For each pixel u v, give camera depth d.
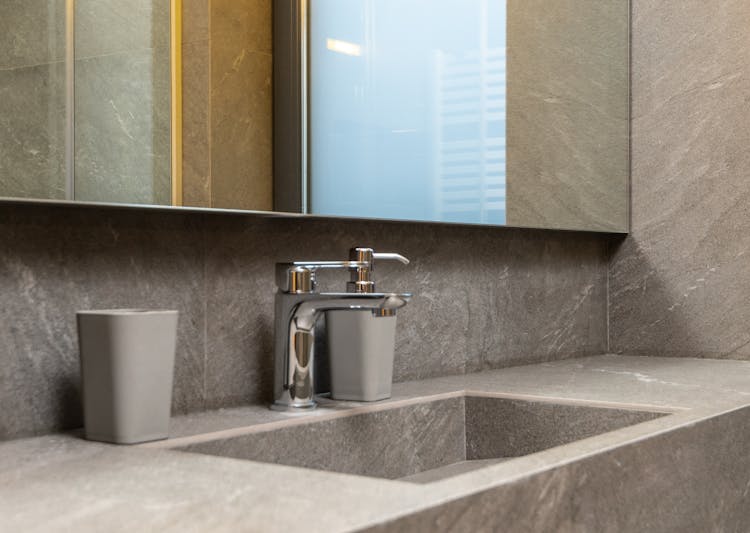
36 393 1.00
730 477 1.18
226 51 1.14
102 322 0.94
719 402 1.26
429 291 1.56
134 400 0.94
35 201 0.94
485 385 1.47
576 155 1.80
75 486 0.75
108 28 1.01
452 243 1.61
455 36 1.51
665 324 1.94
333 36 1.29
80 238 1.05
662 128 1.94
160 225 1.14
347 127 1.31
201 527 0.63
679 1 1.91
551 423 1.33
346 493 0.71
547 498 0.80
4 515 0.66
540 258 1.83
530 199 1.67
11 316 0.98
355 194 1.32
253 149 1.17
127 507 0.68
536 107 1.69
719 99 1.86
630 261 1.98
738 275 1.84
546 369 1.71
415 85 1.43
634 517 0.95
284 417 1.13
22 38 0.93
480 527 0.72
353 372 1.27
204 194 1.11
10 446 0.94
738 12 1.83
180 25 1.09
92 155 1.00
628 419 1.25
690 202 1.90
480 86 1.56
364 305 1.13
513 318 1.75
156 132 1.06
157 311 0.98
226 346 1.21
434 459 1.34
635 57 1.97
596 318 1.98
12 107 0.92
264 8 1.19
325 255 1.37
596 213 1.87
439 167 1.47
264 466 0.82
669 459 1.02
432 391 1.39
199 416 1.14
